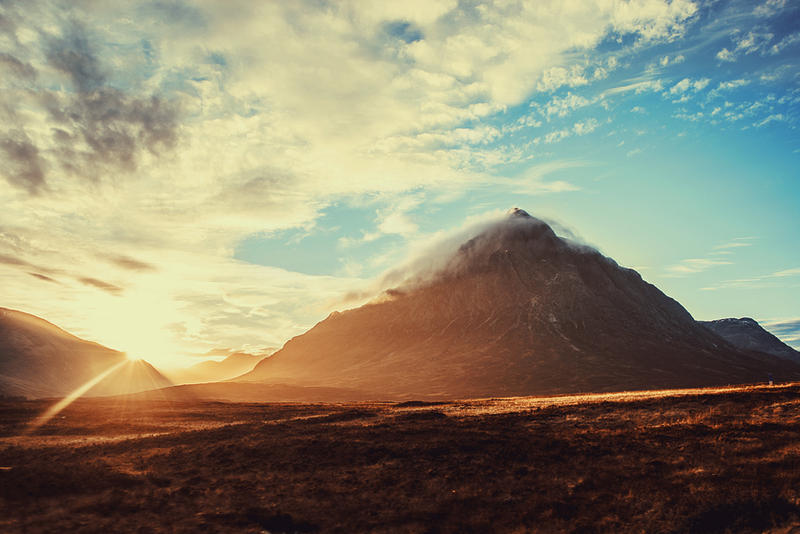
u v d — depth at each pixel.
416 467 36.44
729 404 45.16
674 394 52.34
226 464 38.19
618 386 181.50
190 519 28.91
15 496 31.31
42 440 49.50
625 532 27.42
